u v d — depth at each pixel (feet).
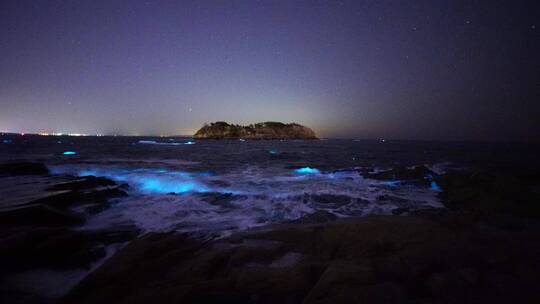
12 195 27.78
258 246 16.07
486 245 15.62
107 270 13.01
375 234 17.07
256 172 60.34
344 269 12.51
